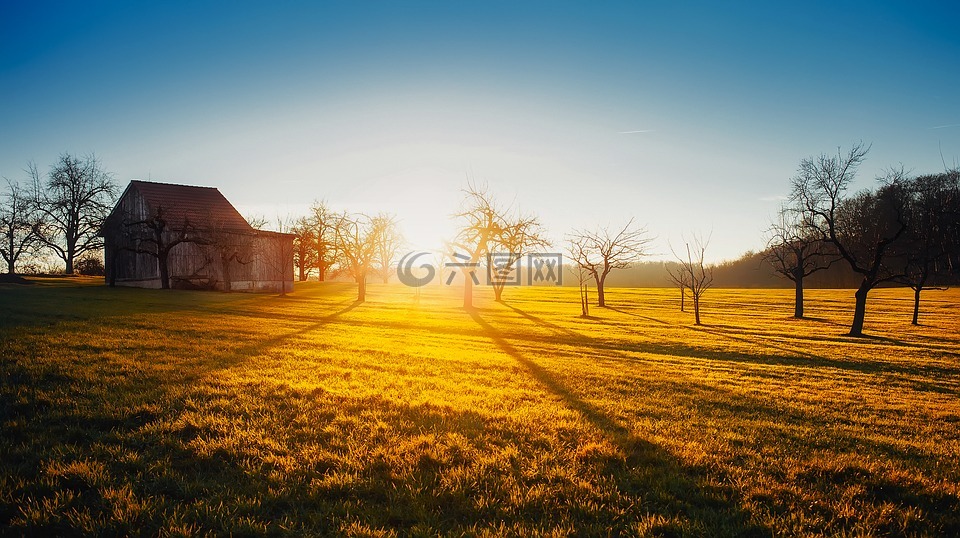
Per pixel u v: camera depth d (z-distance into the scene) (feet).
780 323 140.87
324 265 281.74
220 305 111.45
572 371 53.16
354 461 22.47
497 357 61.82
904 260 244.22
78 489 19.42
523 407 34.06
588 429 29.12
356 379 40.27
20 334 49.47
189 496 19.19
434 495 19.86
